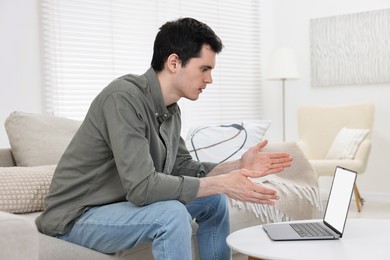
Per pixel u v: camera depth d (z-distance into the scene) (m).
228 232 2.07
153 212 1.62
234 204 2.40
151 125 1.80
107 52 4.27
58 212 1.78
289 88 5.59
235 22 5.34
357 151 4.49
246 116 5.49
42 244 1.69
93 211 1.75
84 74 4.11
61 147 2.47
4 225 1.16
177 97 1.88
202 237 2.07
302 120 5.05
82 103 4.09
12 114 2.44
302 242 1.67
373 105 4.73
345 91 5.21
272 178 2.66
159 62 1.84
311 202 2.65
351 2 5.14
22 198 2.16
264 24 5.61
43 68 3.82
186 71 1.83
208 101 5.14
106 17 4.26
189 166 2.09
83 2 4.09
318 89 5.39
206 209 2.03
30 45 3.74
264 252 1.56
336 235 1.71
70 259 1.68
